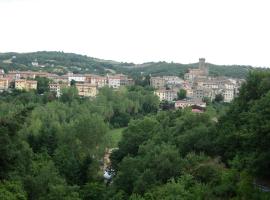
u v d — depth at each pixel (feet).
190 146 282.36
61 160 341.41
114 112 641.40
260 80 279.08
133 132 376.89
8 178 240.73
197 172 230.68
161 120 411.34
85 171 344.49
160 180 245.04
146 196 221.66
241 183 188.03
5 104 539.70
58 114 523.29
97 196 277.85
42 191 254.27
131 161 283.79
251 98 276.41
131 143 363.97
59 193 244.42
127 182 271.49
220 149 260.83
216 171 224.33
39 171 281.13
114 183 286.66
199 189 204.44
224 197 194.70
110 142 427.33
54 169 302.45
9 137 259.80
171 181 227.20
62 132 402.52
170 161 255.50
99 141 409.28
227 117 281.95
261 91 267.18
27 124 428.97
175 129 335.47
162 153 261.24
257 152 191.52
